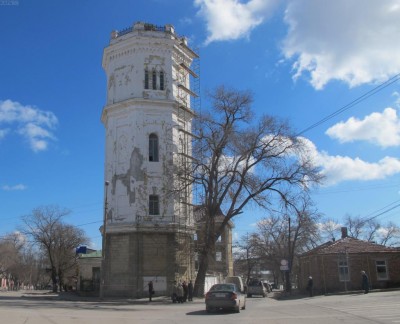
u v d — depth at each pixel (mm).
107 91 49688
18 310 23703
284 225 66062
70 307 28453
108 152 47219
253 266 95688
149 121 46062
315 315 19594
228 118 41844
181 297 35531
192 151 43906
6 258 101562
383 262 42188
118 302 36094
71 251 80312
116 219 44281
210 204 40938
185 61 51031
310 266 46938
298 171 40375
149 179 44688
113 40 48625
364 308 22000
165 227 43281
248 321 17656
